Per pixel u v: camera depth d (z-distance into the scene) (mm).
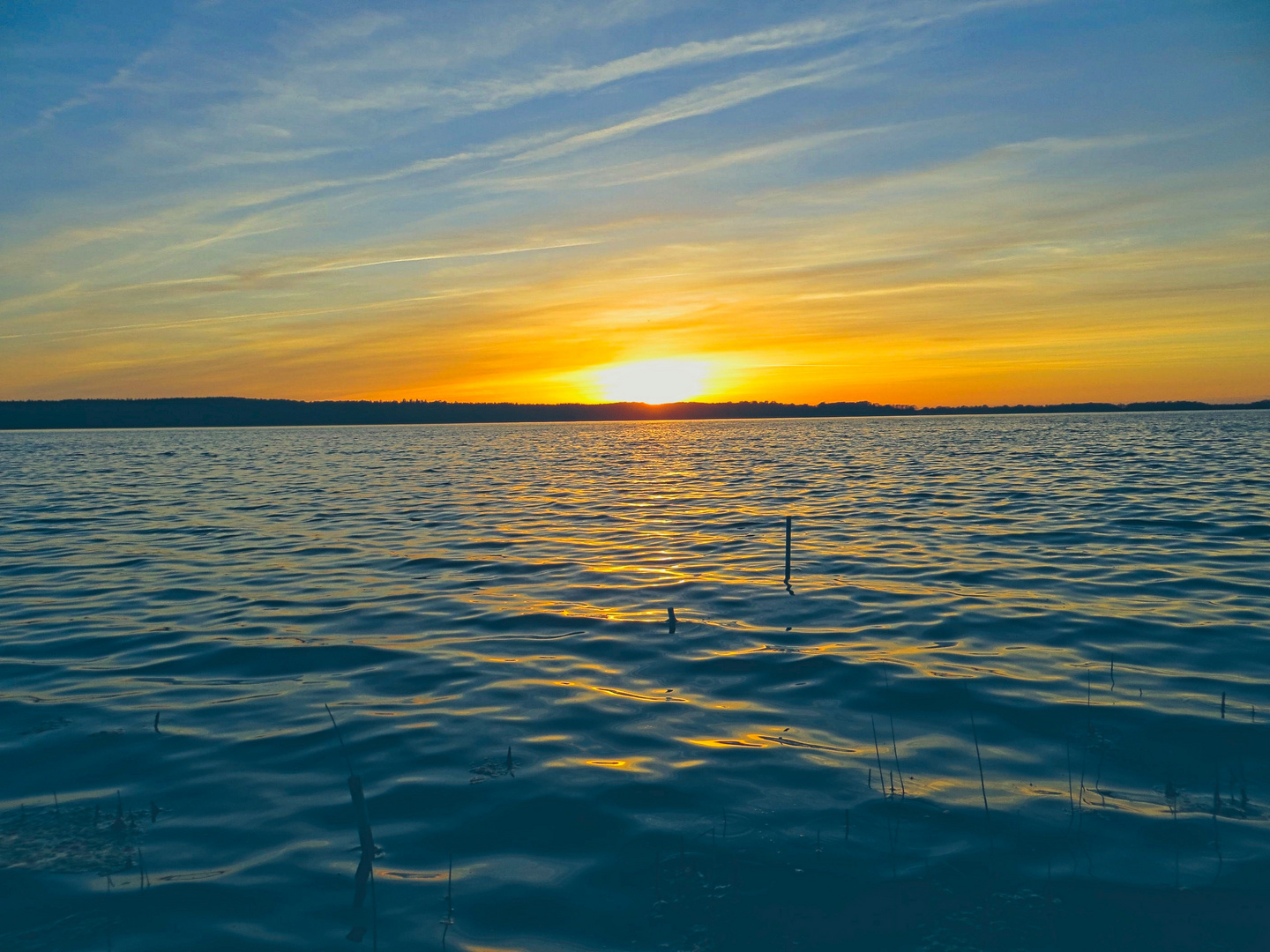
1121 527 24391
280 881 6543
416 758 8891
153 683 11758
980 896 6125
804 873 6492
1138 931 5676
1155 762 8430
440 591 17594
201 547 23938
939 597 15945
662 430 189125
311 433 185250
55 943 5805
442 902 6223
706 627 14219
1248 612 14312
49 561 21953
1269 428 112000
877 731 9445
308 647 13430
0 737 9734
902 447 80188
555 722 9914
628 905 6133
